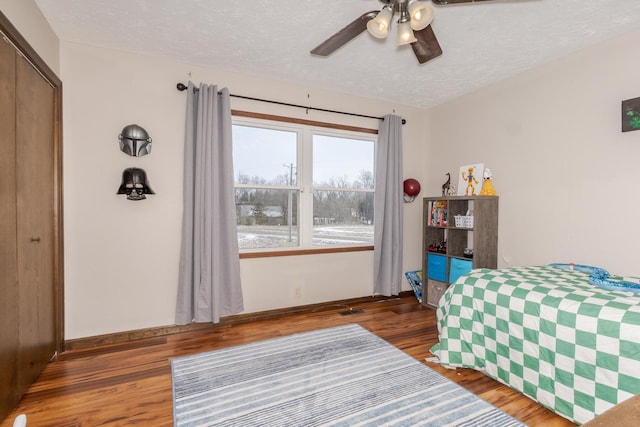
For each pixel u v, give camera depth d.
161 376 2.13
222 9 2.13
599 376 1.56
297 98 3.40
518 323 1.91
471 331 2.18
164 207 2.85
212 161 2.89
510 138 3.21
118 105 2.68
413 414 1.73
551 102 2.88
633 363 1.46
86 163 2.59
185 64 2.91
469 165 3.62
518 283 2.04
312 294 3.53
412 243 4.14
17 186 1.79
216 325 3.05
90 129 2.60
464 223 3.35
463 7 2.05
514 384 1.93
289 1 2.04
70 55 2.53
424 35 1.93
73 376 2.12
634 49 2.36
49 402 1.83
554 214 2.86
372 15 1.72
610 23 2.25
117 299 2.71
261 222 3.35
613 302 1.64
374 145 3.93
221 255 2.99
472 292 2.22
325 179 3.67
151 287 2.82
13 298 1.75
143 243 2.79
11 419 1.68
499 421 1.68
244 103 3.16
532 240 3.03
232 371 2.19
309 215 3.54
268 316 3.28
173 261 2.89
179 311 2.84
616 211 2.46
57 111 2.39
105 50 2.64
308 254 3.50
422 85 3.42
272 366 2.26
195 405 1.81
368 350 2.51
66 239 2.54
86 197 2.60
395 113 3.98
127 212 2.73
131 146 2.65
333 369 2.21
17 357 1.80
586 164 2.64
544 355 1.78
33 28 2.02
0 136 1.60
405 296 4.07
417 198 4.16
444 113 3.96
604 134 2.53
